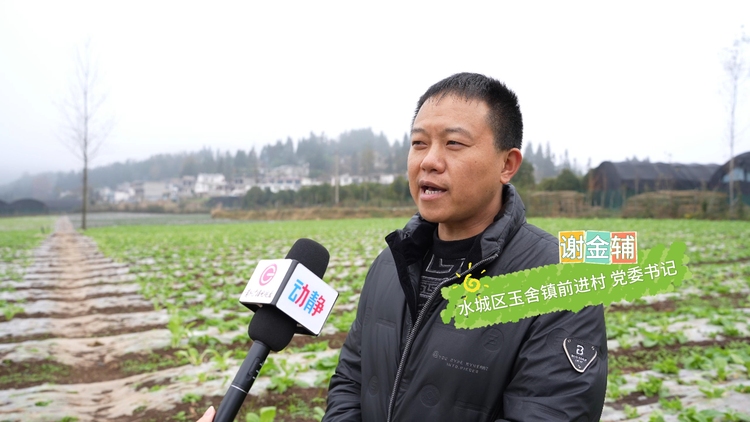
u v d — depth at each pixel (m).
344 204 60.03
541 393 1.43
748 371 5.39
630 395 5.04
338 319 8.23
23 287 12.42
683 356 6.24
